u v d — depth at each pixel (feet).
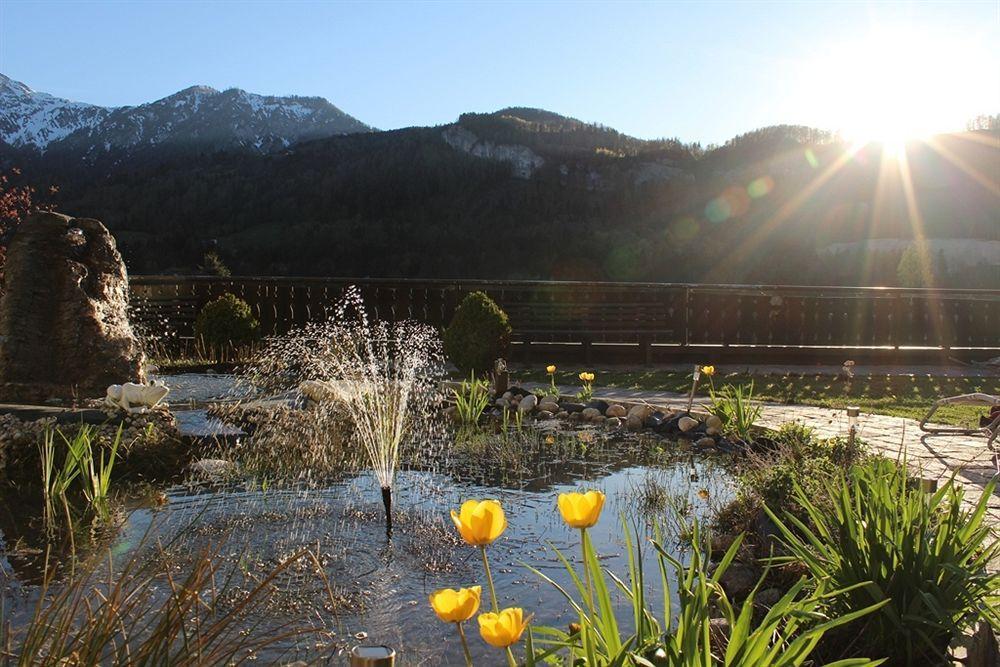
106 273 22.11
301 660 8.34
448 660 8.47
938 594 7.61
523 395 26.35
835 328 39.09
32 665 5.61
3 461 15.21
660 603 9.93
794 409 24.29
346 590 10.25
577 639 6.21
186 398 23.22
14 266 20.38
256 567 10.91
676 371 34.45
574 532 12.81
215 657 7.14
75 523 12.71
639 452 19.24
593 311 37.35
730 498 14.37
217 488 15.10
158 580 10.08
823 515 9.71
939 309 38.83
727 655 5.72
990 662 6.93
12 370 19.53
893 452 17.42
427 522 13.19
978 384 30.37
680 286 37.63
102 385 20.43
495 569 11.10
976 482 14.65
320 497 14.66
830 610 8.09
